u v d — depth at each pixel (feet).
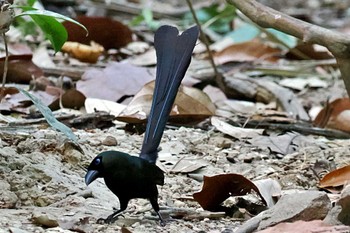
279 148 33.12
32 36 49.52
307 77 49.44
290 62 51.98
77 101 37.70
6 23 26.03
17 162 25.53
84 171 27.25
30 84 39.58
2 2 26.03
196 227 23.17
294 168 30.40
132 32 53.72
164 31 24.64
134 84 38.88
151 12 61.72
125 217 23.57
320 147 33.81
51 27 28.14
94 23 50.72
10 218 22.53
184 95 35.65
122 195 22.48
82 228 21.91
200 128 35.65
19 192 24.23
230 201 25.68
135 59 50.16
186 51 24.20
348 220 20.93
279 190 25.36
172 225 23.18
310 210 21.45
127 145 31.55
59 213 23.25
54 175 25.50
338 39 26.89
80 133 32.96
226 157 31.37
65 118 34.17
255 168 30.07
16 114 35.83
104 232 22.03
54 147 28.30
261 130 35.09
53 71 43.39
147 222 23.29
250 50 50.67
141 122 33.68
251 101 42.88
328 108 38.22
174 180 28.17
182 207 25.27
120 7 65.05
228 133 34.22
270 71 48.70
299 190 26.86
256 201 25.95
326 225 20.72
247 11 28.30
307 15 71.20
